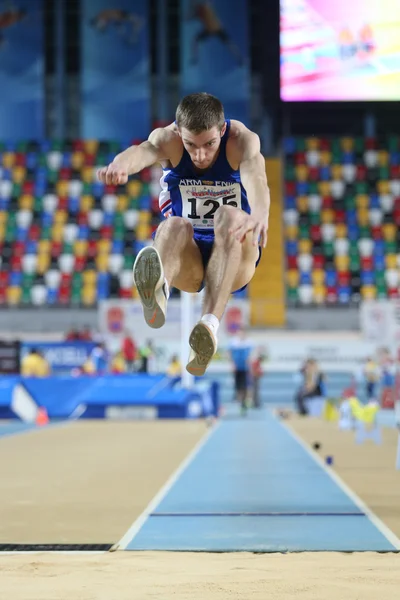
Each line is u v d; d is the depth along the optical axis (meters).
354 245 28.72
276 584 3.42
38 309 26.19
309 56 26.95
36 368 19.92
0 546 4.44
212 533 4.86
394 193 29.80
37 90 29.12
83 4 29.27
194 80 28.89
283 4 27.02
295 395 22.12
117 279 27.94
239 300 25.52
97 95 29.39
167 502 6.24
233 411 21.88
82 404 18.56
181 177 4.17
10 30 29.11
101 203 29.61
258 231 3.60
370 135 30.98
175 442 12.27
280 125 29.97
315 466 8.88
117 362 21.19
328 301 26.88
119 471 8.45
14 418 18.34
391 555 4.11
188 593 3.25
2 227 29.11
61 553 4.20
